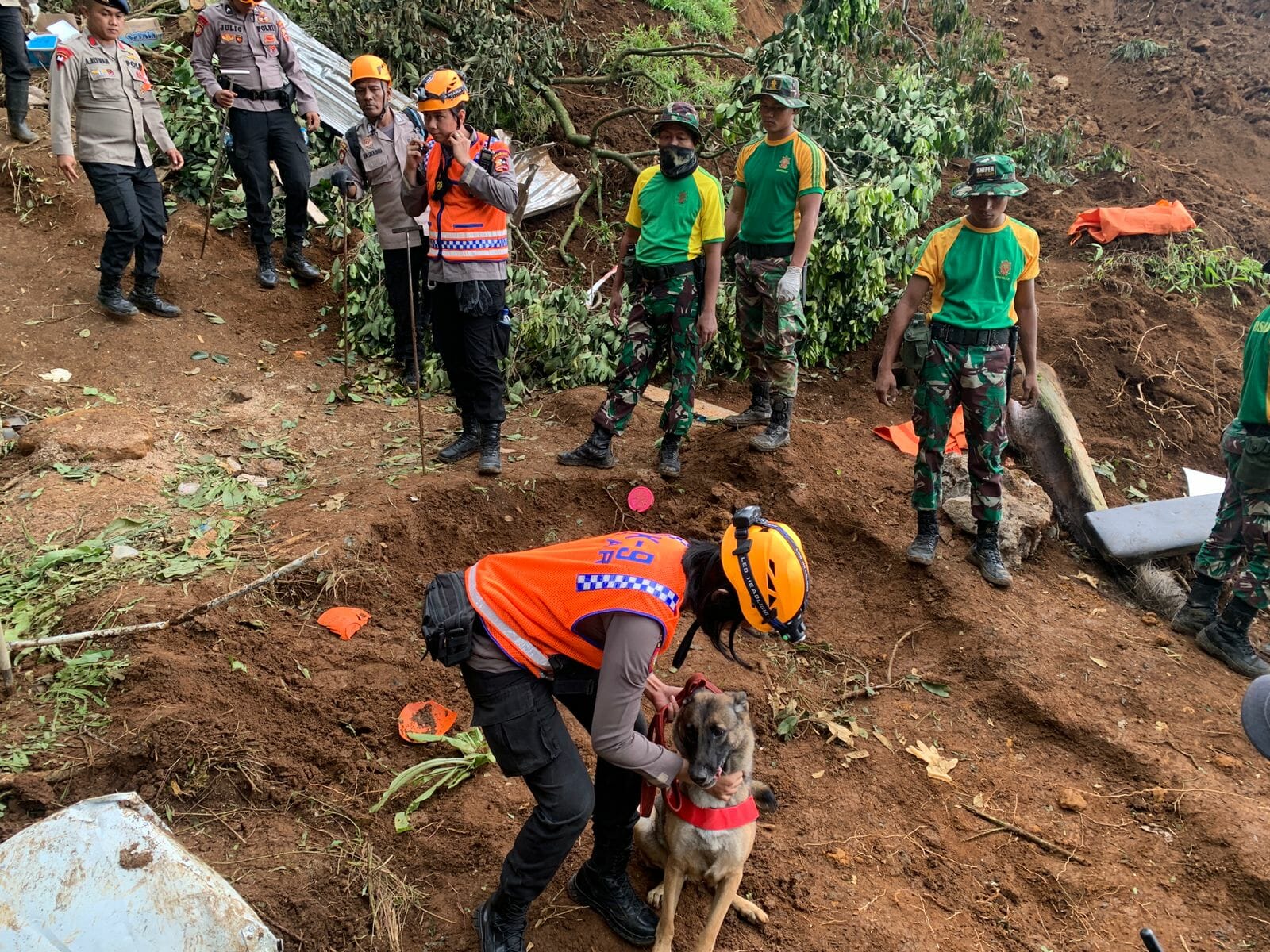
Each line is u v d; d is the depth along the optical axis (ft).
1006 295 16.28
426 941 10.51
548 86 30.81
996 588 17.56
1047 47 43.86
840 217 22.33
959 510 18.88
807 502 18.66
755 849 12.30
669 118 16.78
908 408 24.09
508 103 29.07
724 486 18.65
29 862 8.23
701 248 17.66
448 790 12.45
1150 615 18.08
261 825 11.45
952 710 15.38
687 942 10.93
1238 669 16.76
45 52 28.40
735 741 9.48
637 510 16.39
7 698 12.39
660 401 22.88
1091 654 16.34
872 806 13.43
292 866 10.94
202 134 26.27
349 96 27.81
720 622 8.82
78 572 14.57
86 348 21.12
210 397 20.67
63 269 23.38
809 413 23.43
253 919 8.11
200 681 12.85
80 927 7.95
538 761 9.20
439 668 14.43
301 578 15.07
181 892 8.12
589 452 18.78
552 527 17.89
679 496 18.79
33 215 24.73
